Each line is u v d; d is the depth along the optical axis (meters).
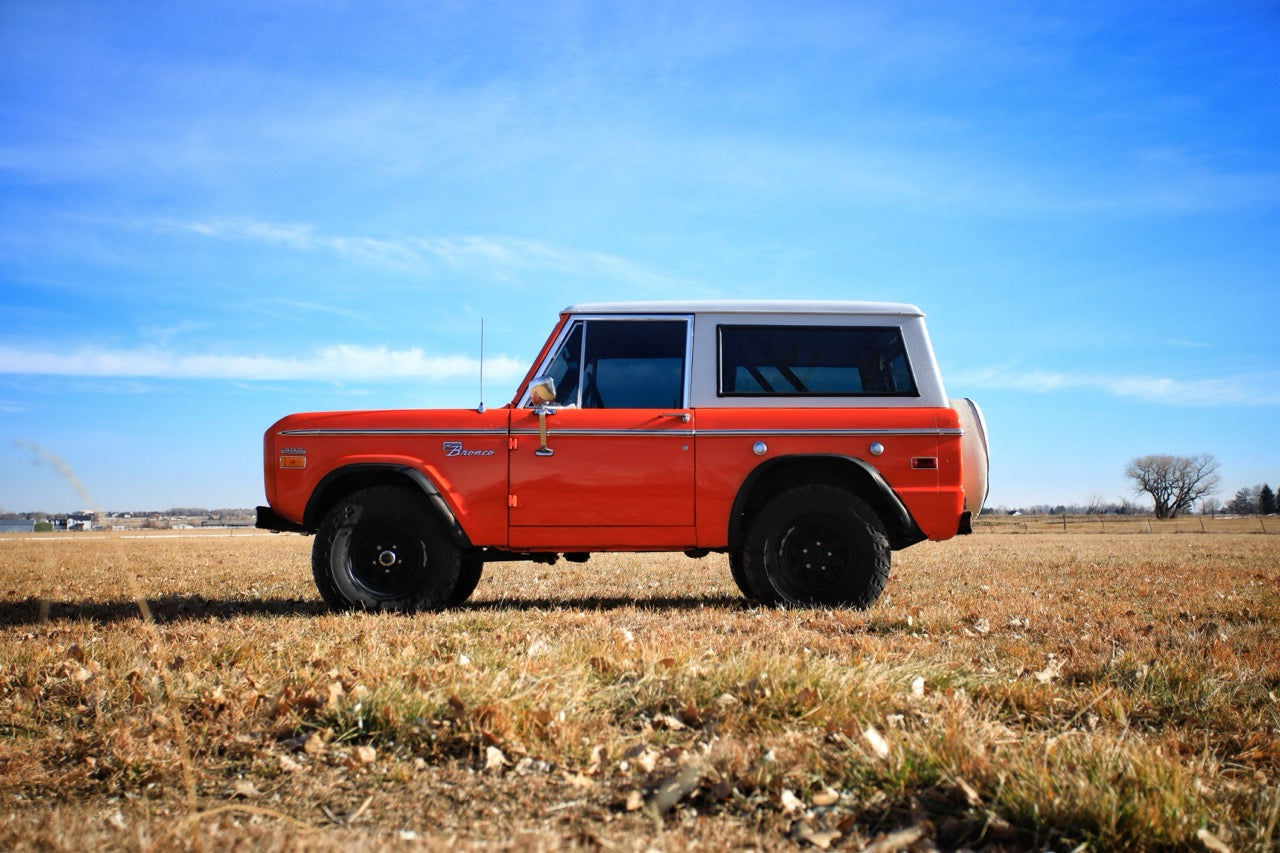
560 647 4.48
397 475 7.01
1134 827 2.45
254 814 2.74
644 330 7.00
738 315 6.99
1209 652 4.85
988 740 3.08
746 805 2.73
